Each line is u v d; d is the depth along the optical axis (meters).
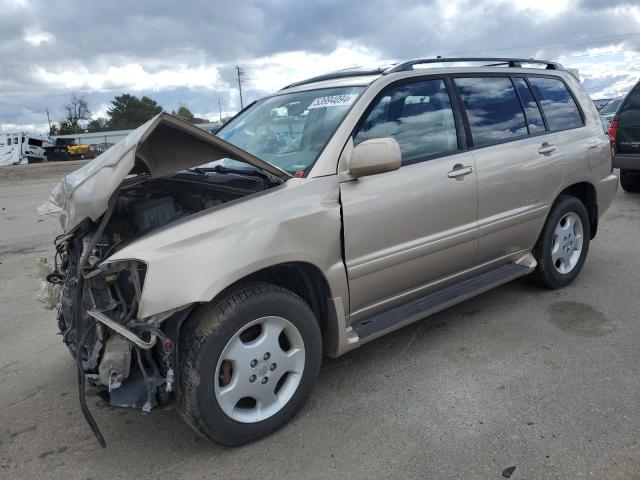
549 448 2.69
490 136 4.05
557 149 4.51
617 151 8.79
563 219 4.76
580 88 5.09
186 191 3.24
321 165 3.10
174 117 2.56
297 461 2.72
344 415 3.10
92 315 2.63
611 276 5.12
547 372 3.43
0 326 4.76
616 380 3.28
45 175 22.16
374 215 3.24
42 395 3.55
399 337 4.06
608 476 2.48
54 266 3.50
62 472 2.76
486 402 3.13
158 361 2.67
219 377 2.71
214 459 2.79
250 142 3.77
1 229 9.49
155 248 2.55
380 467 2.64
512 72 4.42
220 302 2.67
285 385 2.99
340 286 3.15
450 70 3.95
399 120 3.53
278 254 2.80
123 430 3.11
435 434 2.86
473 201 3.82
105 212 2.77
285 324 2.89
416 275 3.60
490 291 4.91
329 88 3.69
